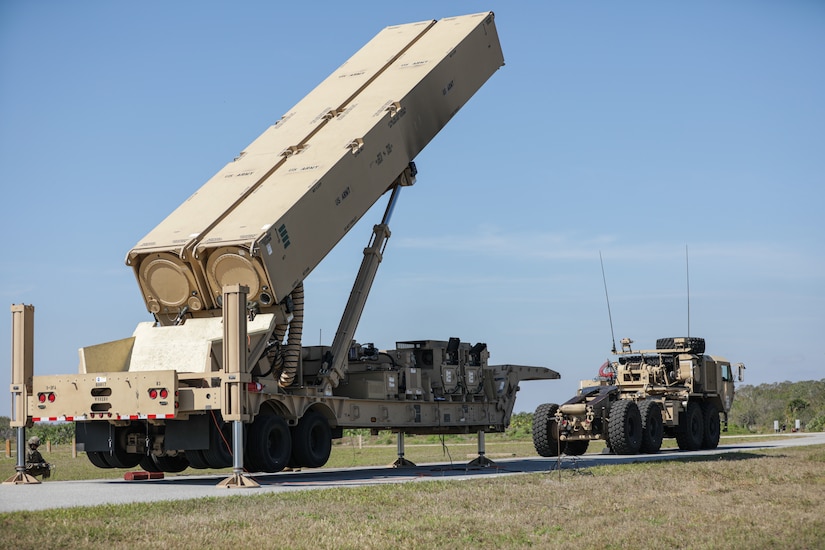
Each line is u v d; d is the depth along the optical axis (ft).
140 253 64.18
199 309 65.26
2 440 154.40
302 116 75.05
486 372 85.76
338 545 35.47
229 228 63.26
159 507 44.52
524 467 76.02
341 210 68.13
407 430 82.89
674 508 45.93
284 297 64.34
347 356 72.74
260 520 40.75
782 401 240.32
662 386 99.09
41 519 40.47
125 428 66.18
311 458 68.18
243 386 58.44
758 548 36.52
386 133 72.59
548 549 35.47
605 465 68.85
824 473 63.72
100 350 62.95
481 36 84.99
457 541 36.81
